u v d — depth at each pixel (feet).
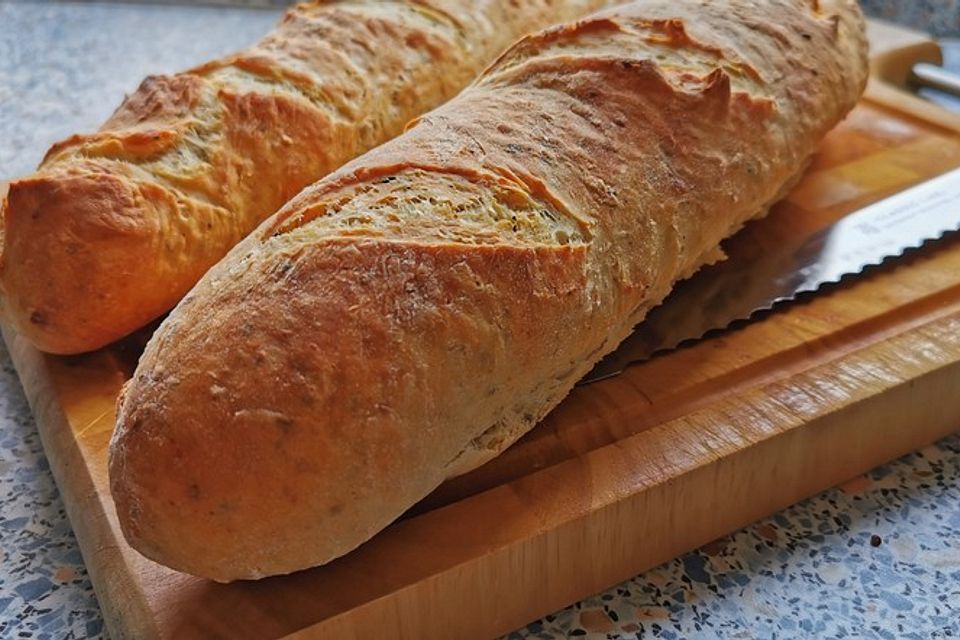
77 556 1.06
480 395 0.96
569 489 1.01
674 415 1.11
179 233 1.21
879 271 1.31
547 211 1.03
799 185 1.47
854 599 1.00
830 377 1.13
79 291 1.15
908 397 1.12
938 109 1.63
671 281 1.18
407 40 1.44
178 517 0.86
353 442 0.88
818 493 1.12
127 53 2.30
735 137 1.21
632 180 1.10
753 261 1.32
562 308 1.00
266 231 0.99
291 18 1.46
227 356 0.88
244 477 0.86
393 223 0.96
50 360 1.22
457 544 0.96
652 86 1.16
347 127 1.35
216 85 1.31
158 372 0.89
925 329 1.21
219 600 0.92
